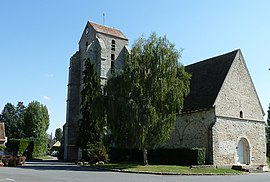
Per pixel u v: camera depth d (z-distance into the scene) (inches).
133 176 819.4
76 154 1941.4
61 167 1163.3
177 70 1178.6
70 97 2015.3
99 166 1169.4
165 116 1115.9
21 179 684.7
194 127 1310.3
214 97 1257.4
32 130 3221.0
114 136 1141.1
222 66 1381.6
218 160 1208.2
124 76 1135.6
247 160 1322.6
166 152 1298.0
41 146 2928.2
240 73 1365.7
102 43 1977.1
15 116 3417.8
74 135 1972.2
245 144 1332.4
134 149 1473.9
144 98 1093.8
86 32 2113.7
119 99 1115.3
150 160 1370.6
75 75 2057.1
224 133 1251.8
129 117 1076.5
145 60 1136.8
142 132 1062.4
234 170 1123.3
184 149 1223.5
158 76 1125.1
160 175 893.8
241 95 1348.4
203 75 1459.2
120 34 2121.1
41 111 3272.6
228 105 1289.4
